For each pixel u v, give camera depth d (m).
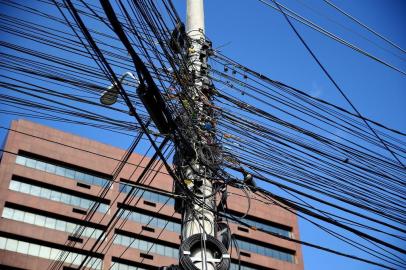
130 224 48.19
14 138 49.50
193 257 7.34
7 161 47.78
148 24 7.70
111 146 53.03
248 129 8.94
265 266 53.72
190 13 10.25
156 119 7.22
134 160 52.53
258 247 54.78
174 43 8.73
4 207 45.75
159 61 8.09
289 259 55.94
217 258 7.40
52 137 51.12
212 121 8.62
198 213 7.72
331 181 9.10
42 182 47.81
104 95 8.14
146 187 8.13
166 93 8.07
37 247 45.03
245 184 8.35
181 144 7.94
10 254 43.81
